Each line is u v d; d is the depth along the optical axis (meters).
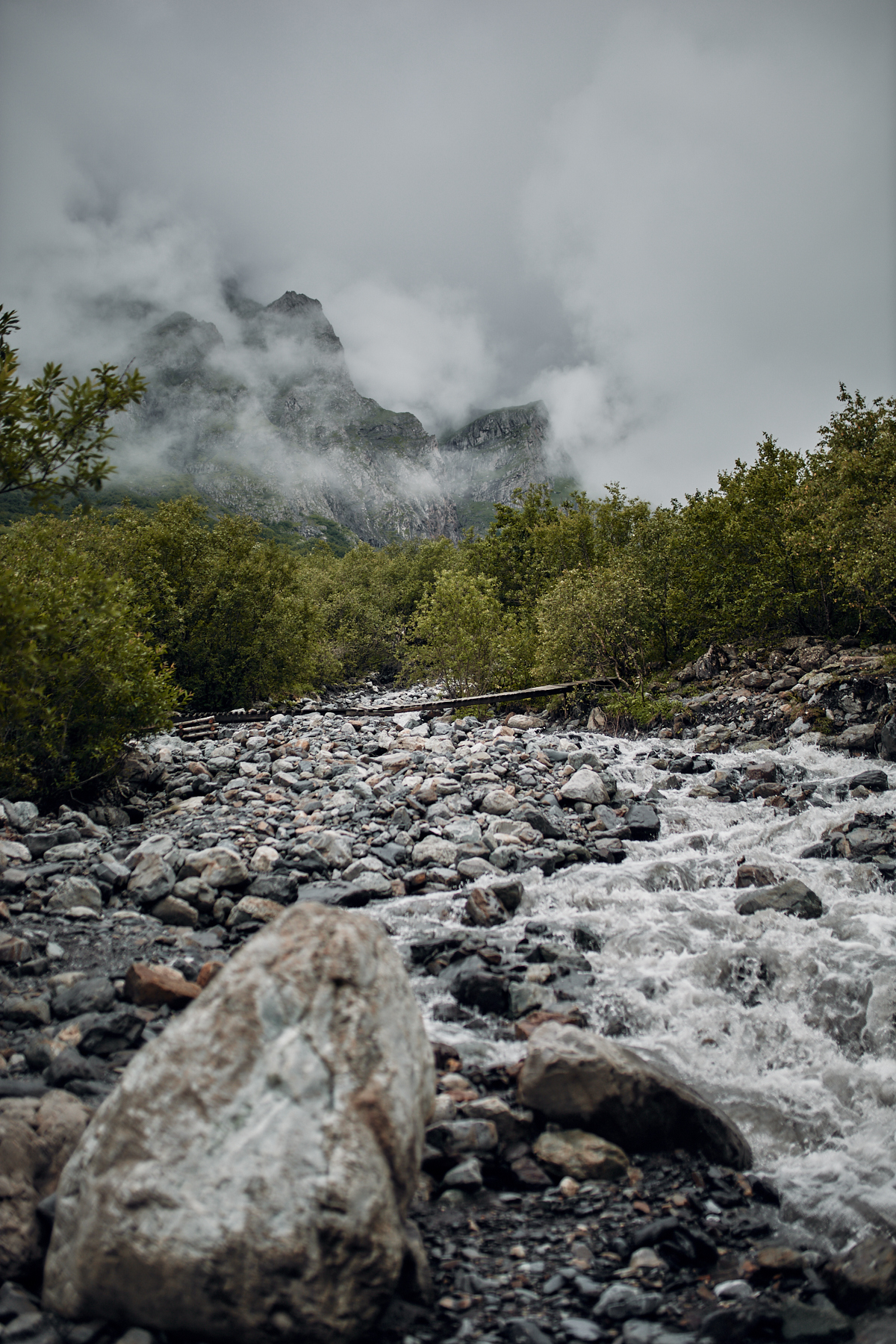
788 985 6.68
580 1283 3.77
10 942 6.82
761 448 23.47
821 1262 4.00
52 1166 3.83
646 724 19.23
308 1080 3.29
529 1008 6.34
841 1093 5.47
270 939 3.71
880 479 19.44
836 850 9.85
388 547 69.56
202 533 25.39
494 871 9.75
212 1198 3.06
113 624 12.07
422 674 27.27
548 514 44.00
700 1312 3.62
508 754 15.80
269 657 25.08
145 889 8.57
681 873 9.67
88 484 6.73
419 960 7.35
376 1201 3.13
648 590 24.16
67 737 12.09
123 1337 3.06
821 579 20.62
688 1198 4.45
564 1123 4.82
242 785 13.56
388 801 12.27
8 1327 3.12
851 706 16.02
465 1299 3.64
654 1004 6.50
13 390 6.46
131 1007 5.98
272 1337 2.93
